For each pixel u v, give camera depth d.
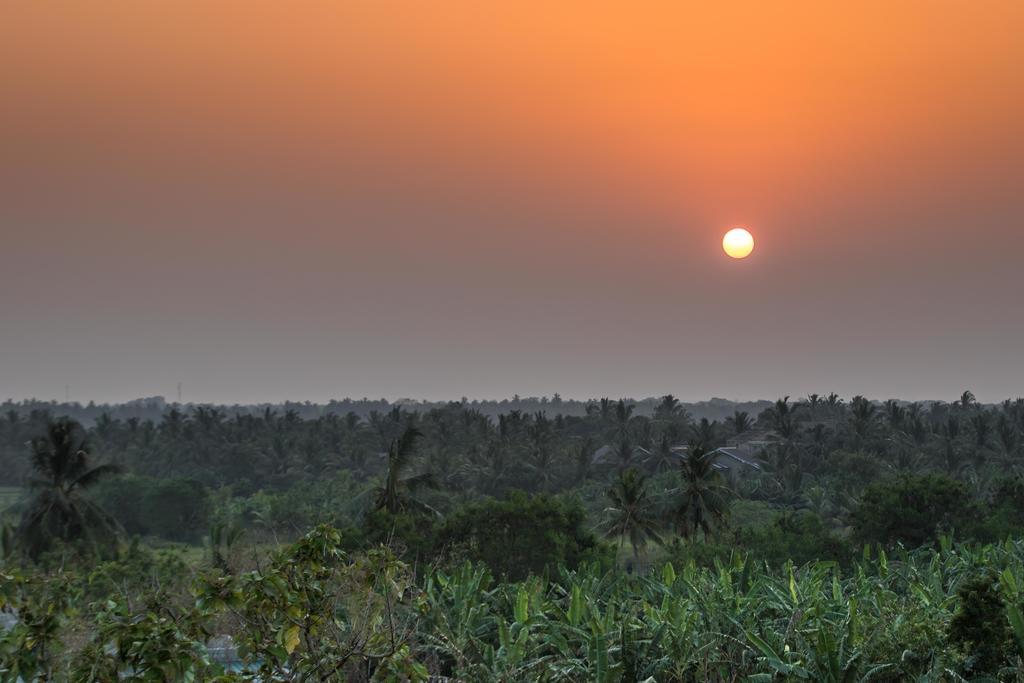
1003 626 26.08
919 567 41.31
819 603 29.31
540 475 110.94
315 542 11.26
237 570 38.62
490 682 26.28
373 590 12.00
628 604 31.48
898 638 26.34
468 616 30.30
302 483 109.25
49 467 57.91
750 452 126.38
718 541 52.22
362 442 143.88
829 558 47.59
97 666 9.91
